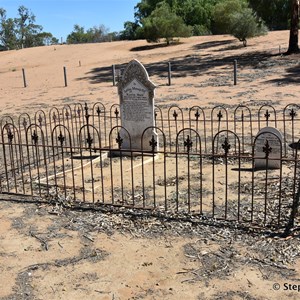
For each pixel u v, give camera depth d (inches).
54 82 1124.5
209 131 468.8
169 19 1718.8
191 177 315.9
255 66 1005.8
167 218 243.6
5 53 1985.7
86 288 183.8
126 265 199.3
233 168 331.6
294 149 373.1
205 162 351.6
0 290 184.7
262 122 493.4
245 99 657.0
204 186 294.5
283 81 789.9
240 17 1362.0
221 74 955.3
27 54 1878.7
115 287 183.5
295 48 1106.1
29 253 214.7
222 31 1663.4
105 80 1059.3
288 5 1185.4
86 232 233.6
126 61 1397.6
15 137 505.0
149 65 1245.7
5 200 285.0
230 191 282.2
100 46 1867.6
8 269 201.2
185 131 472.1
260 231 221.9
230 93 723.4
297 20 1095.6
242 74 920.9
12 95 951.0
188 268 193.6
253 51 1251.8
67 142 459.2
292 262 193.3
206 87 808.3
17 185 318.0
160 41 1820.9
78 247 218.4
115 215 251.9
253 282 180.7
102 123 558.6
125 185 307.4
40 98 863.1
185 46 1588.3
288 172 313.0
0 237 232.8
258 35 1391.5
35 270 199.2
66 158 389.4
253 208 250.7
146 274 191.3
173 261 200.1
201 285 181.0
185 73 1024.9
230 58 1182.9
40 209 267.7
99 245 219.0
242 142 400.8
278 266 190.9
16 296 180.2
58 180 327.0
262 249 204.8
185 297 173.9
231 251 205.0
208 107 617.3
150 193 287.6
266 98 650.8
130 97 389.7
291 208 245.9
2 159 401.4
